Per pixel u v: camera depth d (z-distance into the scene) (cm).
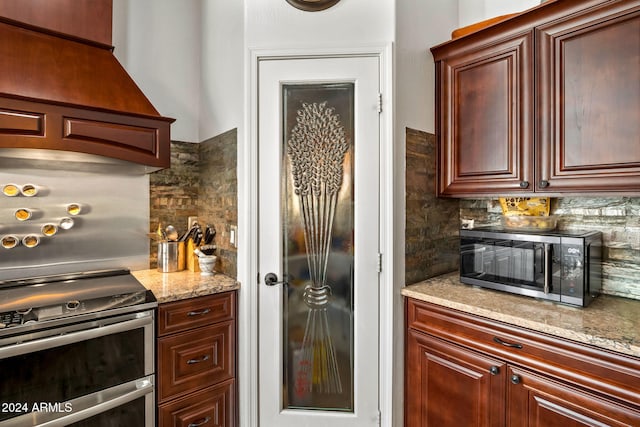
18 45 145
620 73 125
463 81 171
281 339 171
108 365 138
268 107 167
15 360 119
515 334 125
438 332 150
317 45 163
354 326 167
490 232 156
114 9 203
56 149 142
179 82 225
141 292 157
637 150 121
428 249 181
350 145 166
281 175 169
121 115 158
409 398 163
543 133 144
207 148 216
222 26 195
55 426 125
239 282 176
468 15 204
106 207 197
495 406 130
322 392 171
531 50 147
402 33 164
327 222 169
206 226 217
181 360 159
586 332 109
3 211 168
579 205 162
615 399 103
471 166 168
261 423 172
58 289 161
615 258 151
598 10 129
